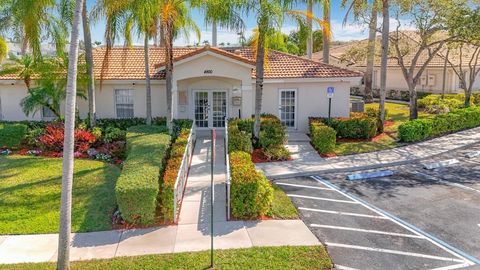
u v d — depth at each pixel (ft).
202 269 28.17
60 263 27.45
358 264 29.27
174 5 57.31
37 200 41.34
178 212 38.01
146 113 73.36
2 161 55.72
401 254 30.81
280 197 42.70
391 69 129.59
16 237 33.55
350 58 99.71
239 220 36.63
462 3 70.69
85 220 36.45
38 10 59.16
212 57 68.59
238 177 37.63
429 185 47.44
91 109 65.05
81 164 53.88
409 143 67.56
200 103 75.15
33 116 77.05
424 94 118.73
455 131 76.84
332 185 47.62
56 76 66.85
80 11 26.58
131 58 80.07
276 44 62.28
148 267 28.48
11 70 69.46
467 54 110.73
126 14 56.24
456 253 31.07
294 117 75.92
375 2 76.84
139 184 35.70
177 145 51.29
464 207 40.40
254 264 28.78
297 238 33.04
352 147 64.39
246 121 64.44
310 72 74.54
